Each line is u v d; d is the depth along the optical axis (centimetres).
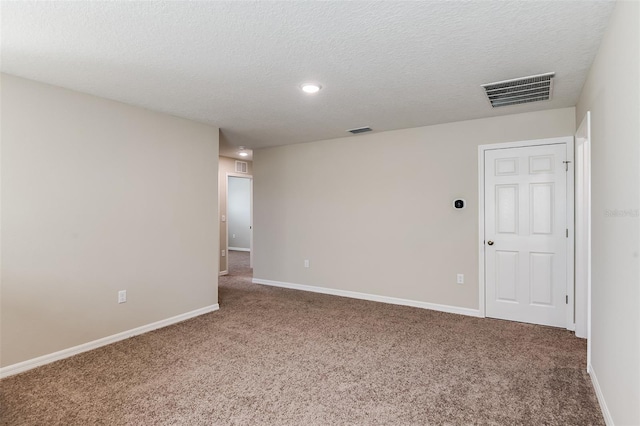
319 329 351
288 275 547
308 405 215
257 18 183
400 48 219
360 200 475
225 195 668
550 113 351
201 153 408
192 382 243
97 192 310
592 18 184
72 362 276
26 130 266
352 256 483
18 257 262
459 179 400
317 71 255
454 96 310
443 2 169
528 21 187
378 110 354
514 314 373
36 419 200
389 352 294
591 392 227
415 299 432
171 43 212
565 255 346
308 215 525
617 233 174
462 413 206
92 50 221
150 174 354
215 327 360
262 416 203
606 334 198
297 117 382
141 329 343
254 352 295
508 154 373
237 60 237
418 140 427
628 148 155
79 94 298
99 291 311
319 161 513
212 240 421
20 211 262
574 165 340
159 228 362
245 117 382
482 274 387
